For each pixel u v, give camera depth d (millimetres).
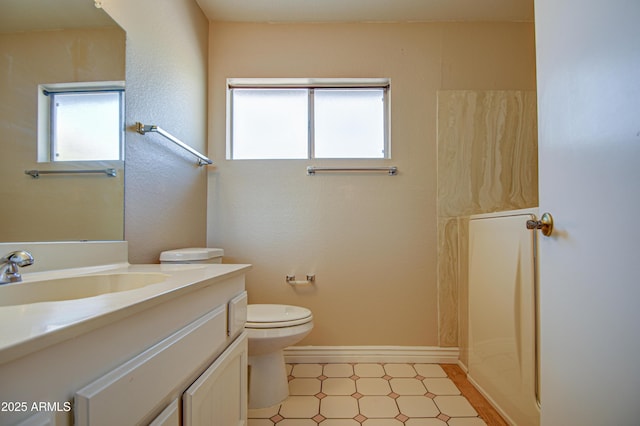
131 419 464
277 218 1982
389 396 1525
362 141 2107
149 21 1334
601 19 637
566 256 746
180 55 1624
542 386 833
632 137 569
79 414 381
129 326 480
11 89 766
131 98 1208
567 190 744
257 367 1466
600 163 644
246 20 1999
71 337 370
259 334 1372
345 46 2014
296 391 1574
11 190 763
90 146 1006
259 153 2104
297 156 2100
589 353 671
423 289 1956
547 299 816
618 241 601
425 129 1992
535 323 1131
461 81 2000
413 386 1626
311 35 2016
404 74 2002
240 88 2078
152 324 539
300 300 1963
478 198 1966
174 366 588
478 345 1582
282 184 1991
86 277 859
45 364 350
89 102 1004
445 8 1895
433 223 1975
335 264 1968
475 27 2010
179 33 1615
